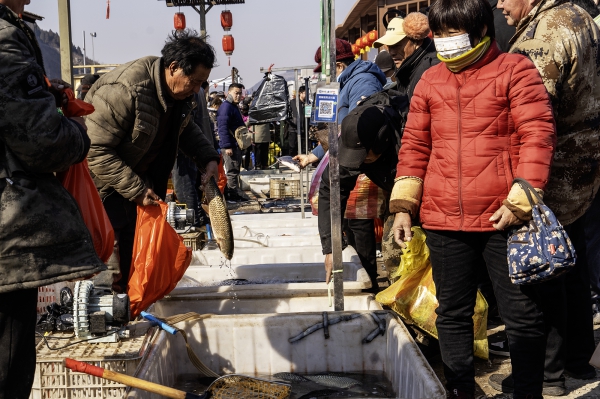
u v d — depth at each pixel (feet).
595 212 13.84
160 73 12.60
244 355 11.98
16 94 7.48
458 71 9.47
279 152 56.08
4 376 8.01
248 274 17.17
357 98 17.51
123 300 10.91
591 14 13.67
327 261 13.43
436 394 8.58
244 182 43.37
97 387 10.33
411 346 10.36
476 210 9.38
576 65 10.12
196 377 11.80
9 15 7.82
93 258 8.30
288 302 13.98
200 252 18.48
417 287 12.67
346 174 12.84
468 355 10.13
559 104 10.44
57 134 7.80
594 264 14.07
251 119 48.39
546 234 8.75
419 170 10.06
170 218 19.22
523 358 9.55
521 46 10.47
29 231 7.80
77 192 9.50
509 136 9.32
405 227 9.96
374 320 11.94
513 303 9.47
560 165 10.70
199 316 12.15
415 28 14.14
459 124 9.41
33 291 8.27
